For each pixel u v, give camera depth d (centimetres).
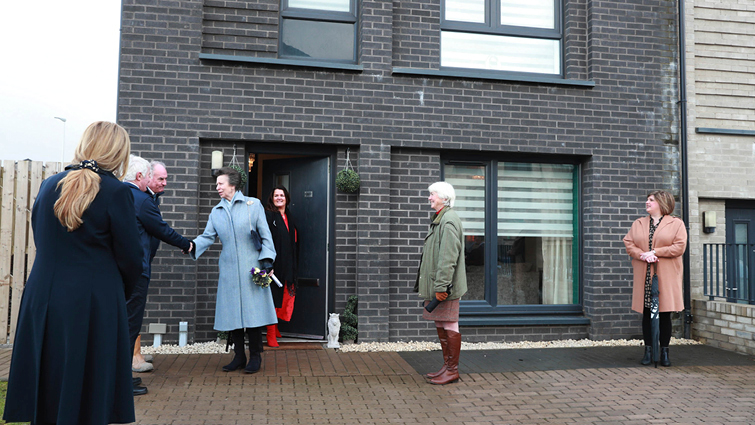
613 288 672
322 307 638
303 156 658
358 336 621
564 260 703
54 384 238
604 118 682
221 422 365
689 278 691
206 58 598
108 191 253
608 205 678
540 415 394
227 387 446
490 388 460
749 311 602
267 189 686
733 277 657
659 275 543
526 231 696
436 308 473
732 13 739
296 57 646
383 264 626
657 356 538
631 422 382
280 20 643
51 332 239
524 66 699
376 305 623
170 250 588
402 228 641
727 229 741
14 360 241
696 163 712
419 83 644
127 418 254
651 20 701
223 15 620
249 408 396
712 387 469
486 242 680
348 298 632
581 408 411
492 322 655
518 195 696
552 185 705
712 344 655
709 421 385
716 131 714
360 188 628
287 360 545
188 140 597
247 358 551
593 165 678
